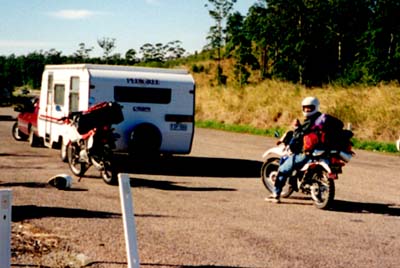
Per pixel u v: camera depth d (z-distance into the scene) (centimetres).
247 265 635
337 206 998
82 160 1202
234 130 2958
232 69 8944
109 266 611
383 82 2895
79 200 969
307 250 707
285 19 7050
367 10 7219
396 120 2419
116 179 1145
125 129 1370
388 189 1200
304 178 981
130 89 1372
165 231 776
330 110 2688
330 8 7088
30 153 1631
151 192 1080
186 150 1457
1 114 3641
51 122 1571
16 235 721
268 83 3631
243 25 7944
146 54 12550
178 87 1427
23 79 18150
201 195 1066
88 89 1338
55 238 715
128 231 556
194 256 662
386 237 788
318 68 7056
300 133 971
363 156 1872
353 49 7250
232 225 826
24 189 1054
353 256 688
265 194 1097
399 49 5756
